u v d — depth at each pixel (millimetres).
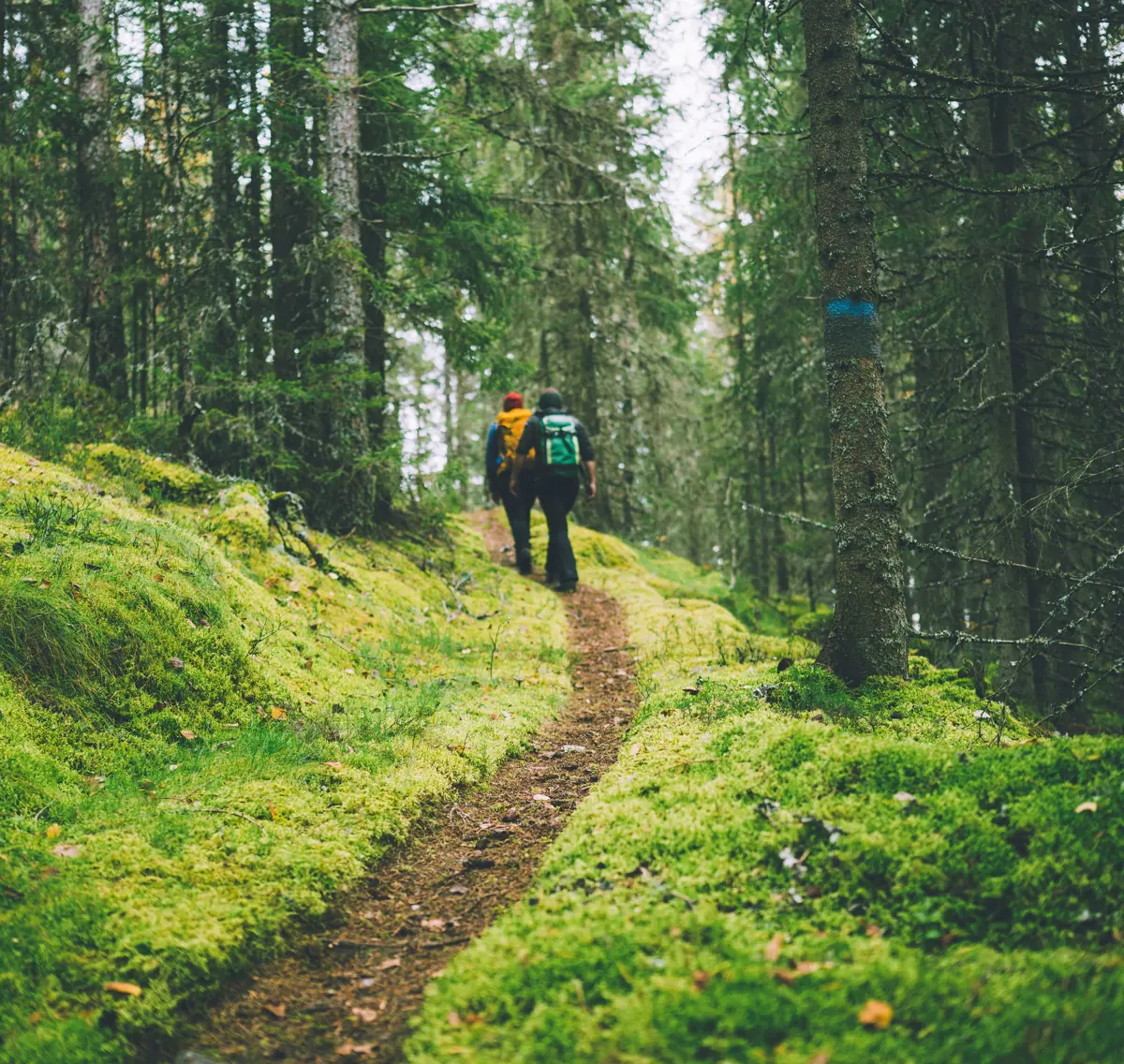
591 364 18109
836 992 2207
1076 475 6582
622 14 14953
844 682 4906
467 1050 2234
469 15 10508
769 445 17516
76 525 5277
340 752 4441
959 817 2998
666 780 3803
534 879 3348
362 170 10031
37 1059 2270
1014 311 8523
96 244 9164
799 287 10867
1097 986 2074
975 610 10406
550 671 7051
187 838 3387
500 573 10562
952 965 2334
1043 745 3318
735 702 4785
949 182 6340
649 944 2576
